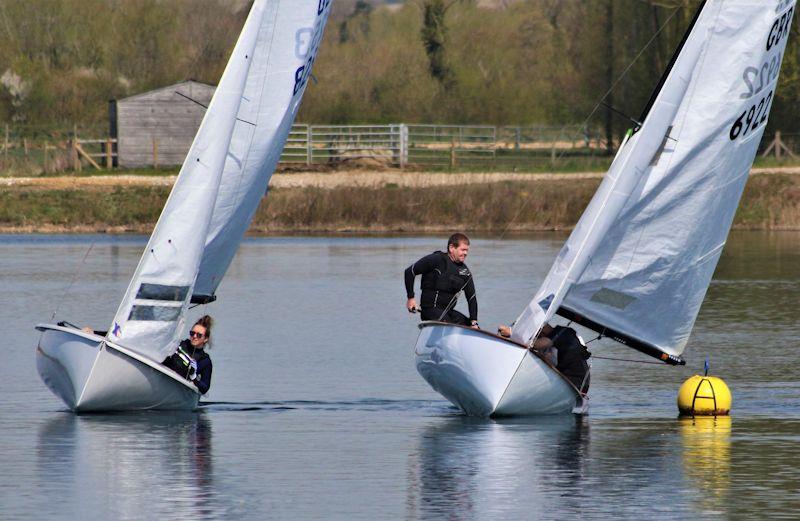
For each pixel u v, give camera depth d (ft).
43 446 175.22
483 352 192.75
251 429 188.55
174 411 202.28
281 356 261.44
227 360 256.52
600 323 212.84
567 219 591.78
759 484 155.94
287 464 166.40
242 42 209.77
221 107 207.82
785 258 470.80
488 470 163.43
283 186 620.49
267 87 230.07
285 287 387.55
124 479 157.58
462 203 592.60
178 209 202.90
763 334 293.64
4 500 147.84
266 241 546.26
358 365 250.57
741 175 214.90
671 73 208.54
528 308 199.21
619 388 228.43
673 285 214.07
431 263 198.59
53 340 197.36
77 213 587.27
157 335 199.93
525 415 197.98
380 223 588.09
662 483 156.56
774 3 213.25
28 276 411.34
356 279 408.87
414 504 147.13
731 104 212.23
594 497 150.00
